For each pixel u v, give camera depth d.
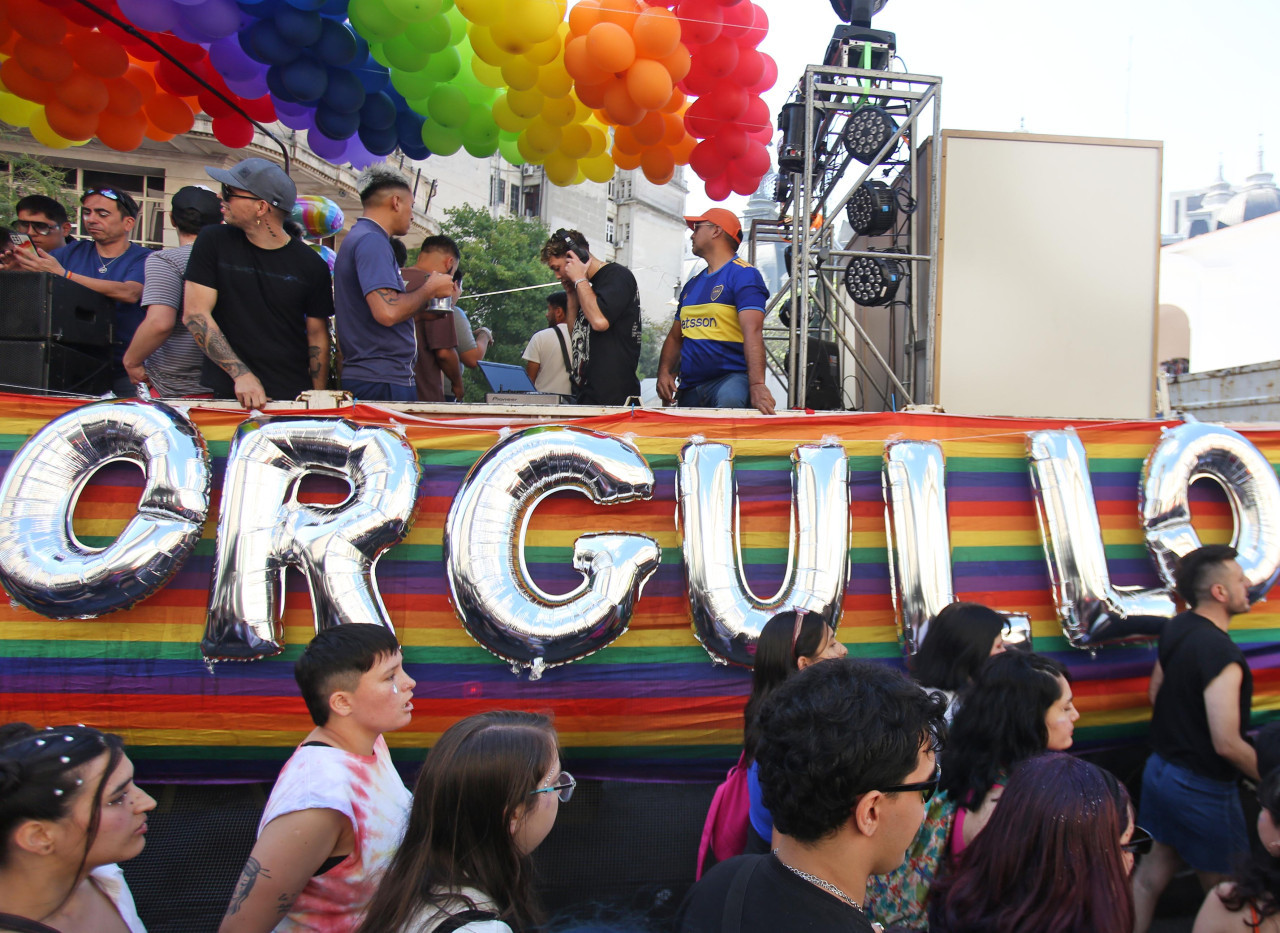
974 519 3.57
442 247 4.98
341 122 4.65
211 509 3.12
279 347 3.66
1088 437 3.74
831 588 3.22
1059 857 1.64
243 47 4.16
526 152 5.03
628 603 3.09
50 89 4.37
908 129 5.19
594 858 3.16
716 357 4.35
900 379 5.87
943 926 1.80
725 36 4.46
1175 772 3.06
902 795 1.41
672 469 3.39
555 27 3.98
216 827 3.07
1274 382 6.29
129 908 1.91
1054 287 4.81
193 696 3.02
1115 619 3.43
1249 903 1.85
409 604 3.14
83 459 3.03
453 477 3.24
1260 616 3.84
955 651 2.78
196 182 13.80
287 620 3.08
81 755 1.62
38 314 3.46
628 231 36.75
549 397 4.50
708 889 1.48
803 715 1.43
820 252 6.40
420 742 3.11
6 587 2.86
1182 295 16.81
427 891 1.62
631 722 3.20
